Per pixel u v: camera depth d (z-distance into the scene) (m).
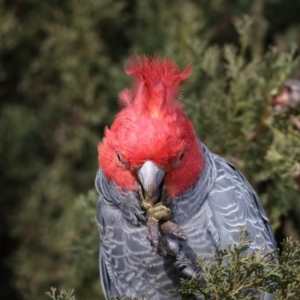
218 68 12.51
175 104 8.28
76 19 13.15
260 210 9.34
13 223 13.40
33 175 13.84
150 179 7.77
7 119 13.88
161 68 8.45
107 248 8.88
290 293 7.06
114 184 8.34
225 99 10.39
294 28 13.56
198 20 13.25
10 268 13.78
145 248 8.50
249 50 13.49
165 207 7.88
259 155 10.30
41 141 13.91
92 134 13.33
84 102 13.23
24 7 13.74
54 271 13.05
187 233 8.38
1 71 13.71
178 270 8.44
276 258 7.58
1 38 13.43
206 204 8.52
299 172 9.57
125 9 13.90
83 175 13.37
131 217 8.42
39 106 13.88
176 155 7.89
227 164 9.19
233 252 7.10
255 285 7.11
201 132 10.38
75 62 13.13
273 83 10.27
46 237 13.12
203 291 7.18
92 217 10.36
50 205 13.34
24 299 13.45
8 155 13.82
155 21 13.23
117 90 13.17
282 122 10.05
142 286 8.70
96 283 11.20
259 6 13.28
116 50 13.67
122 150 7.91
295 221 12.28
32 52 13.84
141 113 8.00
